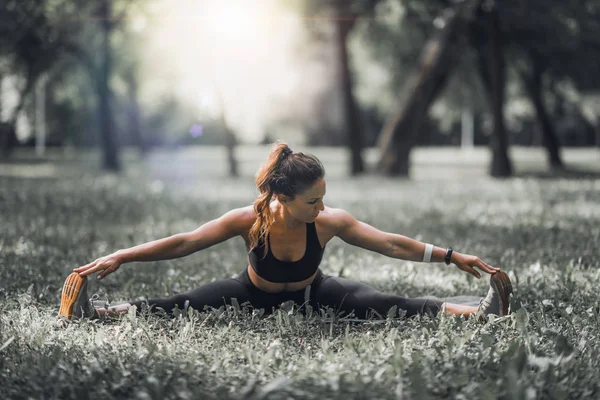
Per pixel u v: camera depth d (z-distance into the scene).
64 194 18.84
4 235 10.41
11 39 27.84
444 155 61.00
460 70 35.03
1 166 36.22
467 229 11.62
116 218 13.70
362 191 21.52
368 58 35.69
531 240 10.09
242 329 5.13
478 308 5.41
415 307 5.48
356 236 5.46
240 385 3.92
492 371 4.07
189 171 36.78
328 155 58.66
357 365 4.14
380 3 30.70
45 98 51.75
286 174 5.04
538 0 28.81
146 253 5.32
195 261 8.54
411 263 8.48
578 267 7.53
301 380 3.92
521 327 4.85
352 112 31.17
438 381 3.88
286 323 5.12
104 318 5.45
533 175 31.78
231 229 5.43
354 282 5.67
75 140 58.47
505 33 30.58
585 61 32.31
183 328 4.93
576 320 5.25
